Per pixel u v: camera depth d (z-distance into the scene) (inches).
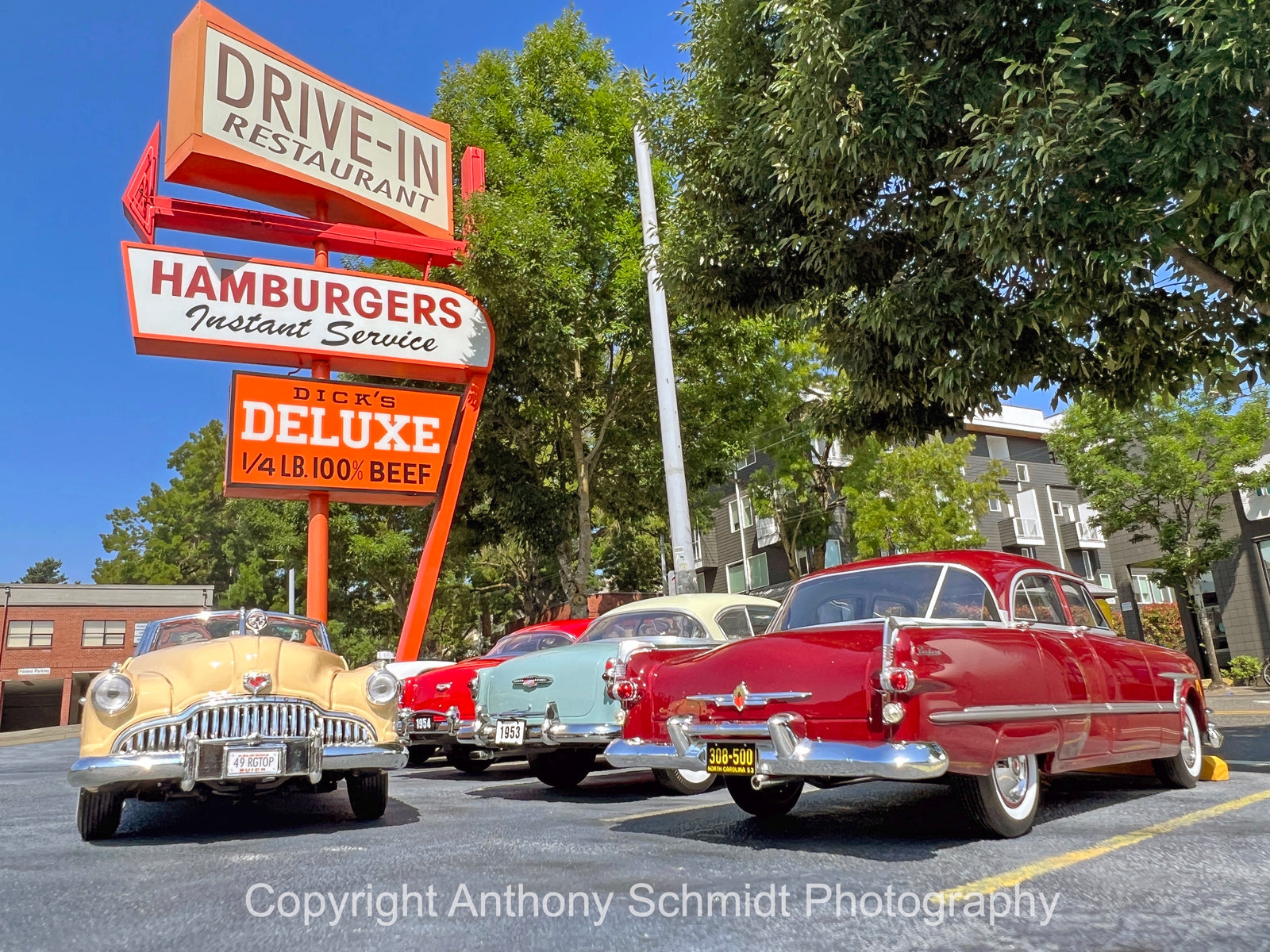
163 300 557.9
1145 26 254.2
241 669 211.8
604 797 268.4
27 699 1921.8
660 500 861.8
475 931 116.6
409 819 230.7
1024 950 101.4
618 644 258.2
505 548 1206.3
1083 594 223.3
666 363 507.5
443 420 632.4
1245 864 139.6
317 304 603.5
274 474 577.0
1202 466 927.0
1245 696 783.1
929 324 304.7
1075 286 262.8
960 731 158.1
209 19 570.9
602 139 756.6
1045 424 1465.3
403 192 658.8
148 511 2630.4
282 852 180.5
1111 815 195.3
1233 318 305.6
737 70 366.0
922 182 309.7
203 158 560.4
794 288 389.4
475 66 797.2
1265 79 220.7
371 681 227.6
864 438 414.6
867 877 139.2
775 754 167.8
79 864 174.1
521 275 655.1
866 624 174.4
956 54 291.0
